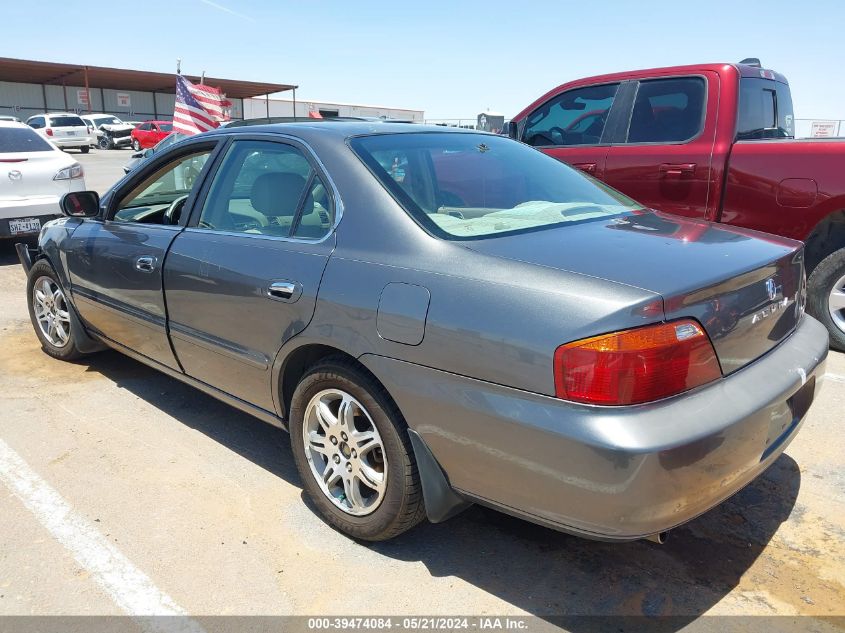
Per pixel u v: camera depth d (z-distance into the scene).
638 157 5.25
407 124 3.30
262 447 3.52
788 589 2.44
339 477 2.71
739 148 4.77
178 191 3.88
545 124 6.03
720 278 2.12
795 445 3.49
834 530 2.79
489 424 2.12
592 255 2.25
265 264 2.82
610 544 2.72
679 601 2.39
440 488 2.37
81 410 3.95
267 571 2.55
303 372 2.90
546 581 2.50
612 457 1.89
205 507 2.97
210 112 10.29
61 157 8.09
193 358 3.35
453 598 2.41
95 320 4.13
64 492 3.07
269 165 3.06
